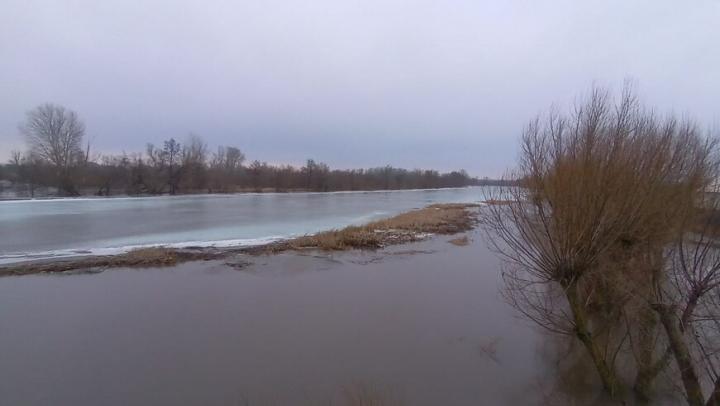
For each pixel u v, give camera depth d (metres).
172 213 36.69
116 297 10.68
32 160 56.28
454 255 16.78
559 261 4.87
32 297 10.68
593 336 5.67
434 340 7.90
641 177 4.70
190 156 69.88
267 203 53.56
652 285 4.79
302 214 37.88
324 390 6.11
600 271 5.00
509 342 7.78
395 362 6.97
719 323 4.29
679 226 4.62
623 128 4.89
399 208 46.94
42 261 15.07
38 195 55.69
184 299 10.54
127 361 7.03
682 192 4.91
